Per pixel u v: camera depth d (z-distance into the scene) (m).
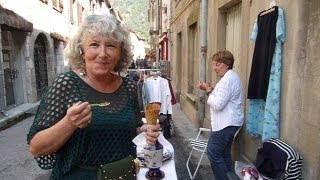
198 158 4.73
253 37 2.98
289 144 2.47
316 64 2.10
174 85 11.27
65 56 1.53
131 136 1.52
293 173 2.22
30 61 10.26
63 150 1.39
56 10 13.81
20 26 8.84
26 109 9.04
